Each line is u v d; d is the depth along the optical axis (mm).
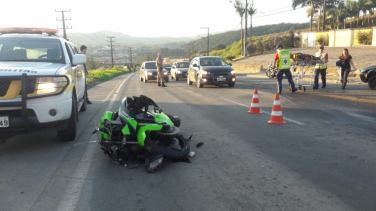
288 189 3990
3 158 5309
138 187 4137
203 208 3551
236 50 77062
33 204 3689
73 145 6043
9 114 5141
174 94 14406
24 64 5961
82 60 6898
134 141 5176
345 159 5008
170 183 4254
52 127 5586
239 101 11555
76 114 6598
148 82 25500
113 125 5277
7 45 6820
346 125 7309
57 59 6734
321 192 3883
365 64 26969
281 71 12961
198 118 8531
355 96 11445
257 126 7441
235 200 3729
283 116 8523
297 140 6148
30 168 4836
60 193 3979
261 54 57750
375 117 8094
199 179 4363
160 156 4699
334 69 26266
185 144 5270
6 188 4121
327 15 63719
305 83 18250
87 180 4375
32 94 5238
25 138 6551
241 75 32219
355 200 3662
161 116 5590
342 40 45406
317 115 8539
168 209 3549
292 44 56812
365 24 65312
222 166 4840
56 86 5445
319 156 5180
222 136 6582
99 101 12672
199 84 17188
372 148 5520
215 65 17719
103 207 3611
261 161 5016
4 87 5062
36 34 7594
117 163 4969
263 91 14484
